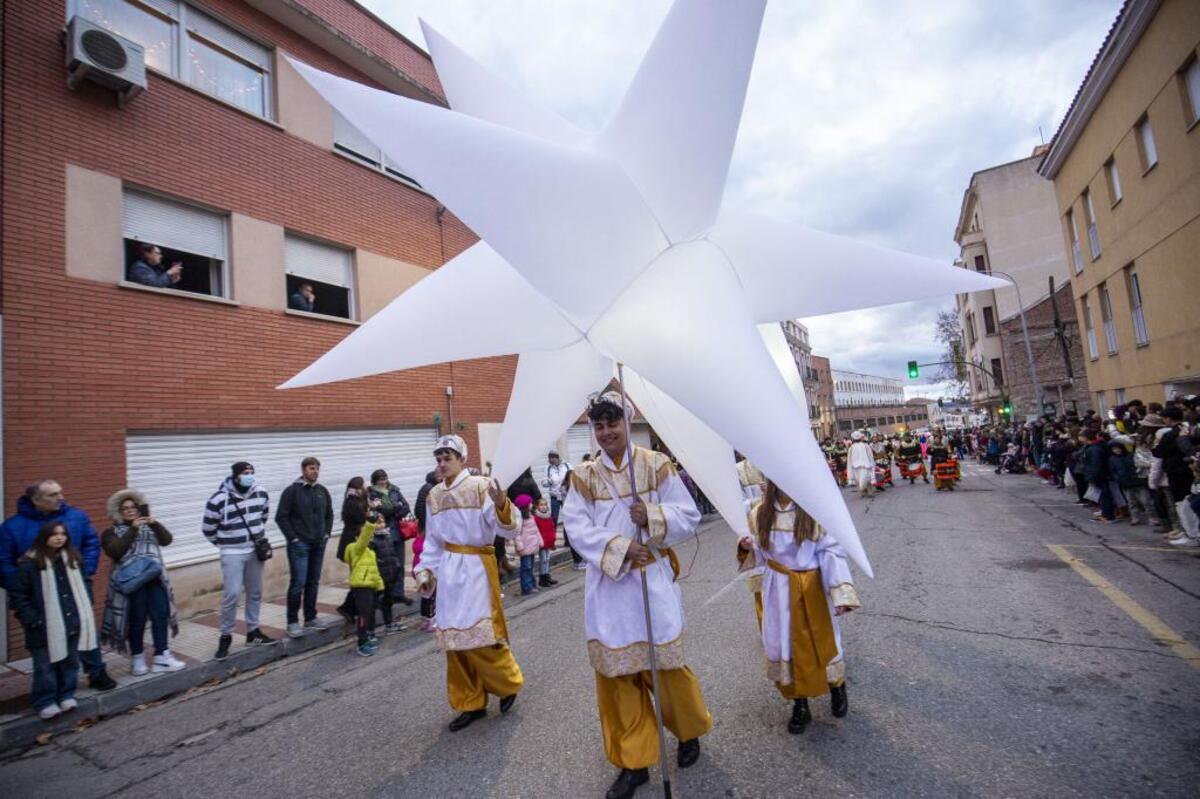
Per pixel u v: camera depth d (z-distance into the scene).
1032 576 5.50
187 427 7.21
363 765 3.06
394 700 3.98
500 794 2.62
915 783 2.37
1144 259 11.63
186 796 2.95
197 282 7.76
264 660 5.27
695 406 1.62
